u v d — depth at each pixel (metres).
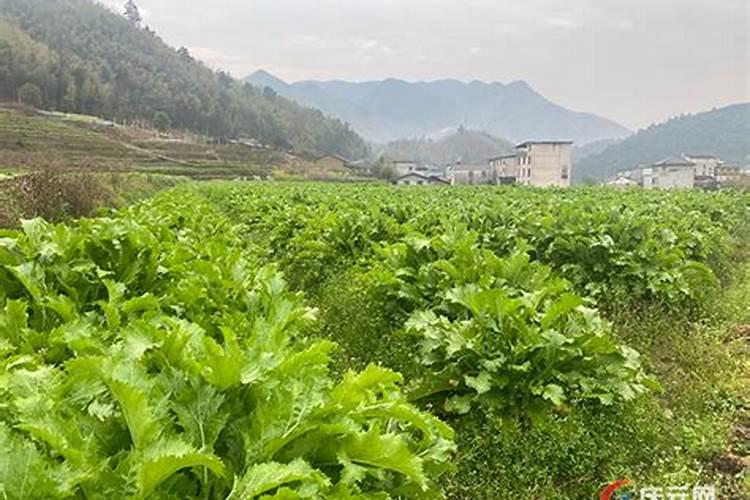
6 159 44.16
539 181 108.25
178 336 3.80
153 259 7.11
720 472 5.64
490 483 5.35
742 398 6.95
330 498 3.11
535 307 6.75
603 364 6.23
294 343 5.54
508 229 12.32
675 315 9.62
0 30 112.25
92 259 6.92
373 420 3.78
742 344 8.83
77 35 145.25
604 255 10.50
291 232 14.91
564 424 5.70
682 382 7.22
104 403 3.35
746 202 25.73
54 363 4.54
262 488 2.90
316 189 34.47
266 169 89.69
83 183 19.88
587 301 7.34
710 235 14.49
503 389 6.04
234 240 13.82
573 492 5.36
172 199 21.98
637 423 5.96
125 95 126.06
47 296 5.59
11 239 6.62
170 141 97.06
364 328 8.66
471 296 6.64
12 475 2.65
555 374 6.05
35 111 87.69
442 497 4.78
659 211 16.52
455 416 6.18
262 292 6.09
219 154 97.06
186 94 136.25
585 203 17.45
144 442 2.97
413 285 8.41
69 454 2.86
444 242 9.16
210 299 6.06
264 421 3.30
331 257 12.15
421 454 3.91
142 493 2.81
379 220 13.16
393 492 3.67
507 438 5.63
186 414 3.31
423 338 7.04
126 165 68.81
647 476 5.47
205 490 3.12
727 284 13.40
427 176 106.44
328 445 3.40
